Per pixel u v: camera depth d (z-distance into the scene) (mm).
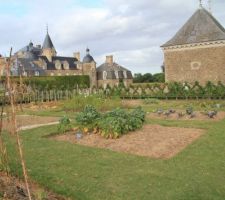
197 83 30609
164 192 6031
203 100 27484
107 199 5762
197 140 10125
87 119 11391
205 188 6199
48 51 67500
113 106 20719
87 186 6367
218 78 33938
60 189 6215
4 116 12141
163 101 28453
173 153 8758
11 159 8250
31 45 72625
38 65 61062
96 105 19750
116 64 63344
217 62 33906
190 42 35094
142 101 28516
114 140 10148
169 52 36938
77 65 71250
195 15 36812
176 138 10312
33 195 5539
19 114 18891
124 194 5969
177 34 36969
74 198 5848
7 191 5523
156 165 7660
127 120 11156
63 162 8016
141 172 7148
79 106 20234
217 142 9781
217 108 19078
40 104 25453
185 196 5844
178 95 30953
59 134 11680
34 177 6883
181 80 36219
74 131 11750
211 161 7879
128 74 63219
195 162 7832
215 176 6840
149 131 11281
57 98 31688
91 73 59031
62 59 69938
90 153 8844
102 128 10641
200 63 34906
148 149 9109
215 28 34594
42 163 7938
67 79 46281
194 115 15625
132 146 9430
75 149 9320
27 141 10594
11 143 10141
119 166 7625
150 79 61969
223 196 5844
